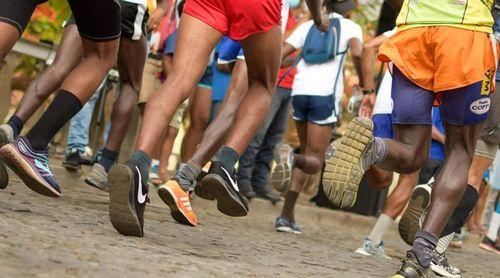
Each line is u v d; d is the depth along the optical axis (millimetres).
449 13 11016
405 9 11453
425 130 11469
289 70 21484
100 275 7773
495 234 24078
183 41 11078
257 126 11719
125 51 15945
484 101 10883
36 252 8266
